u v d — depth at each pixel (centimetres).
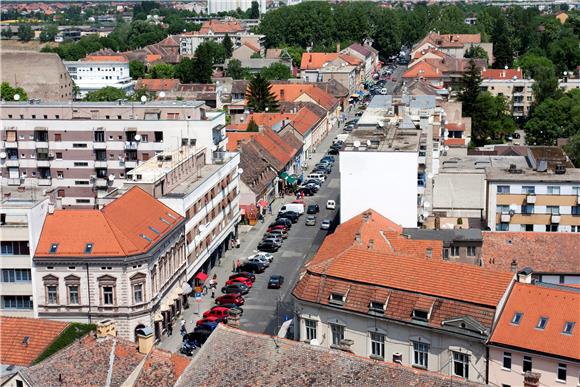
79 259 11562
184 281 13538
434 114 17588
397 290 9775
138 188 13125
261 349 7125
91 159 17262
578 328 8925
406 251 11562
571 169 15225
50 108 17512
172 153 15412
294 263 15712
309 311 10300
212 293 14100
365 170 13950
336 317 10106
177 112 17262
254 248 16712
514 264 11825
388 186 13938
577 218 14450
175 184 14250
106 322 8712
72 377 7756
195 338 11994
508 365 9106
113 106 17488
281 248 16638
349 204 14125
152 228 12438
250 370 6988
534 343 8944
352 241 11100
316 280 10338
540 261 12019
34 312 11769
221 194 15862
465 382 6519
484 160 17162
